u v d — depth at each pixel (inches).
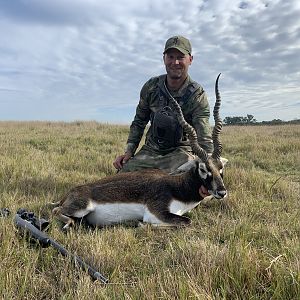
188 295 33.8
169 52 74.0
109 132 223.9
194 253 43.6
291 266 37.5
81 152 134.6
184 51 73.6
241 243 43.0
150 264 44.4
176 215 60.1
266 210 67.0
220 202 70.6
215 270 38.1
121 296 35.4
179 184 62.3
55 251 46.3
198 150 61.9
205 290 35.2
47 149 147.5
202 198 64.0
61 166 107.0
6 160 104.7
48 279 41.3
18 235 49.4
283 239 50.8
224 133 238.7
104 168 106.2
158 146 79.2
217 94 63.0
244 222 56.4
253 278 36.6
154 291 35.5
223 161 64.2
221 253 41.5
